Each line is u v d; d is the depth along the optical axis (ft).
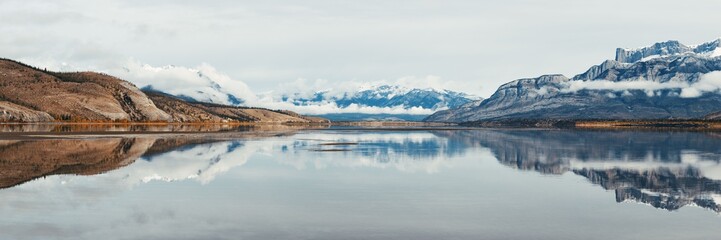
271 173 161.79
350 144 309.22
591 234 88.53
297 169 172.76
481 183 143.64
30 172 154.81
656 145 322.14
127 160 194.59
